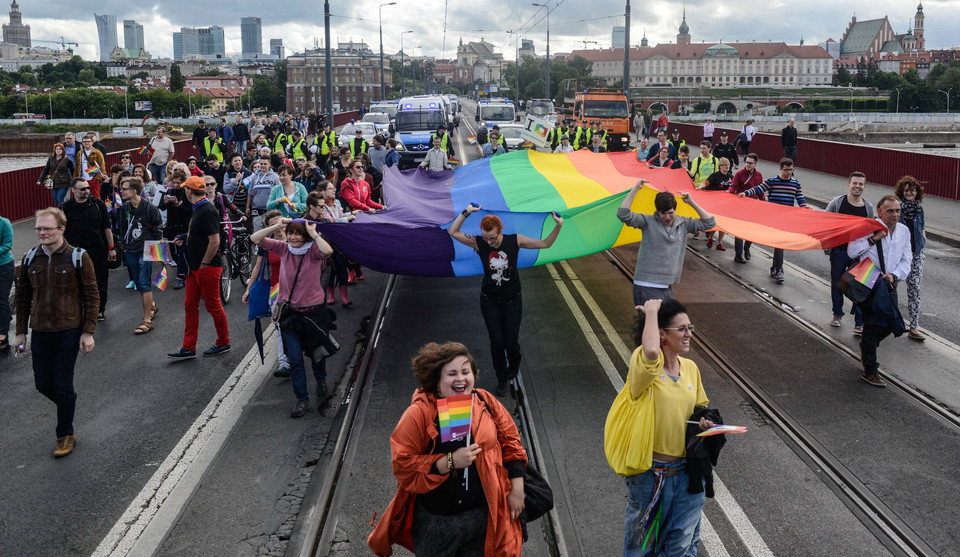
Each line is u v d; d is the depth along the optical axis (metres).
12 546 5.74
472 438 4.11
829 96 192.62
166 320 11.61
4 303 10.04
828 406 7.92
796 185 13.02
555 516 5.96
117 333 10.96
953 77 173.38
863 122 105.56
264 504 6.28
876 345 8.45
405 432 4.12
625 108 43.38
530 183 12.12
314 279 7.95
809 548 5.53
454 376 4.13
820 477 6.53
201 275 9.68
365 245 9.75
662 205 8.32
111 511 6.22
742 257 14.72
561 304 11.84
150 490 6.53
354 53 192.00
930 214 19.81
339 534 5.79
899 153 24.50
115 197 14.59
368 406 8.07
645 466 4.47
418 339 10.23
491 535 4.14
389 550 4.43
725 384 8.59
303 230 7.88
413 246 9.73
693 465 4.46
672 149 21.84
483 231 8.08
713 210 10.42
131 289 13.52
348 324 11.02
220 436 7.53
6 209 19.25
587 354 9.60
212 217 9.57
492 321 8.16
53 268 7.13
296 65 186.00
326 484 6.51
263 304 8.79
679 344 4.48
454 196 12.11
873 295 8.28
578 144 28.81
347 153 14.70
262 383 8.94
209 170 17.17
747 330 10.45
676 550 4.58
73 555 5.63
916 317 10.08
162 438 7.52
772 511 6.00
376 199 15.84
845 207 10.23
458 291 12.71
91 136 17.72
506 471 4.24
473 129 61.12
